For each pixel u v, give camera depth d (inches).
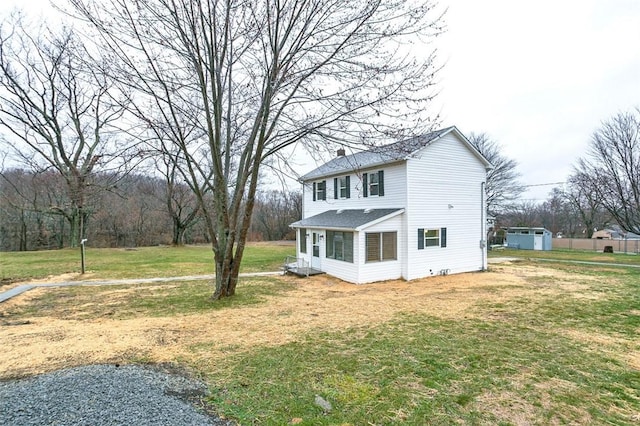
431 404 157.5
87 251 983.6
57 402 149.8
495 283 520.4
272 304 373.7
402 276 558.6
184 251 1039.0
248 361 207.9
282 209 1643.7
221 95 385.1
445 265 600.1
